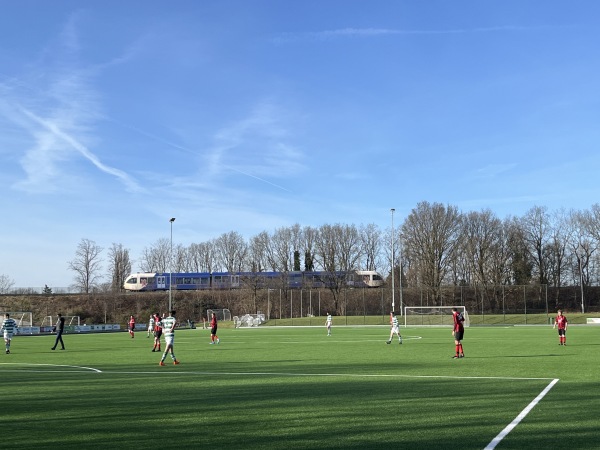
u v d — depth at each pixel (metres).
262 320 88.94
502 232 112.62
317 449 9.82
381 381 18.62
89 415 13.08
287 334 57.69
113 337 58.28
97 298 99.31
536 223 112.06
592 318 81.88
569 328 65.50
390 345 37.94
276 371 22.22
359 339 46.06
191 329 78.88
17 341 50.56
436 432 10.98
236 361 27.03
